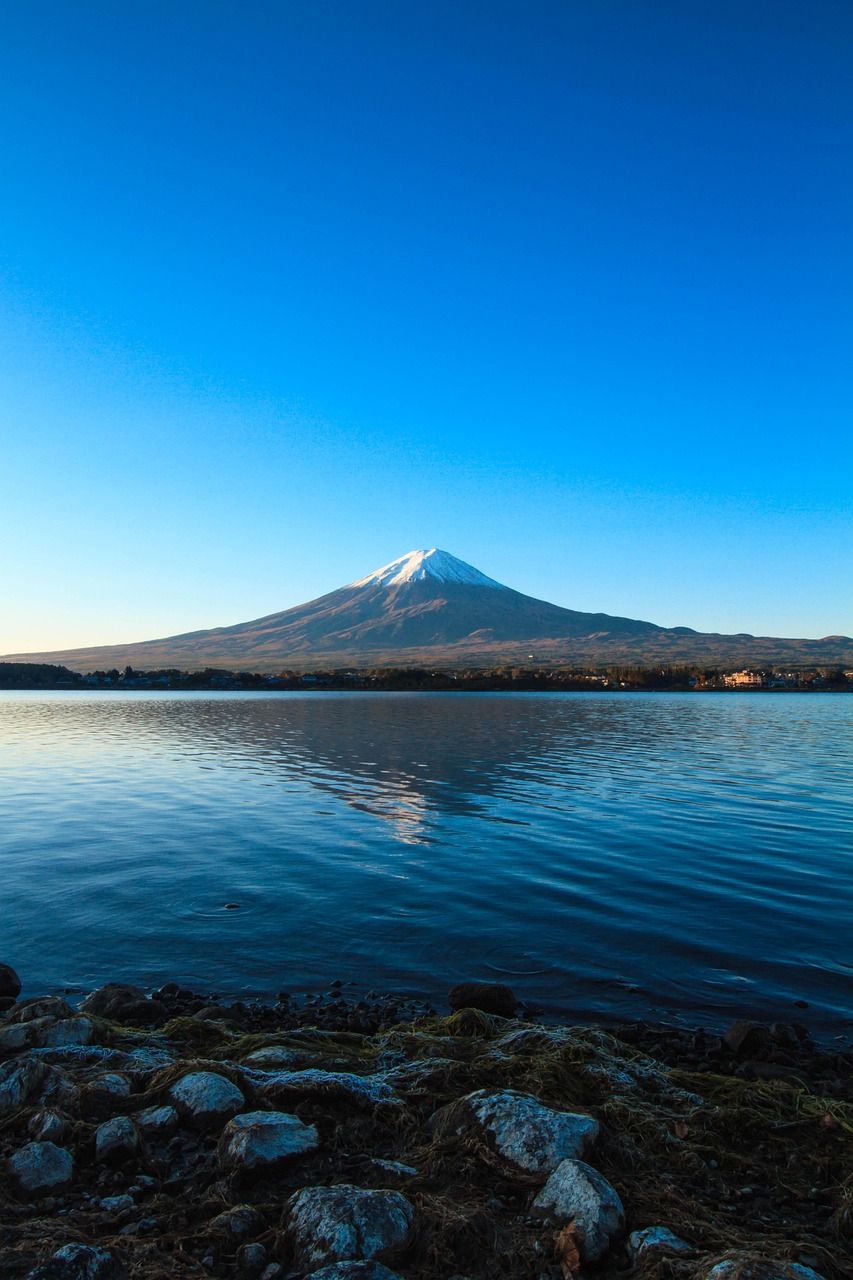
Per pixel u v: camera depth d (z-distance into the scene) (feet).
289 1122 25.61
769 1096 30.32
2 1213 21.68
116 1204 22.17
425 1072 30.86
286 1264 19.56
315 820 97.14
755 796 115.75
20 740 220.64
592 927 56.13
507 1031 37.24
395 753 178.70
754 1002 43.16
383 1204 20.80
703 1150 26.43
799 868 73.26
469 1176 23.50
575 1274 19.20
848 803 109.60
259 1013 40.86
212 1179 23.61
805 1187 24.68
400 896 63.72
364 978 46.75
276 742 208.85
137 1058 31.76
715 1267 18.35
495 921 57.36
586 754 175.63
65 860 76.18
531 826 92.94
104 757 175.32
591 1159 24.47
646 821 96.07
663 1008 42.39
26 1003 37.96
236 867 73.26
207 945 52.26
